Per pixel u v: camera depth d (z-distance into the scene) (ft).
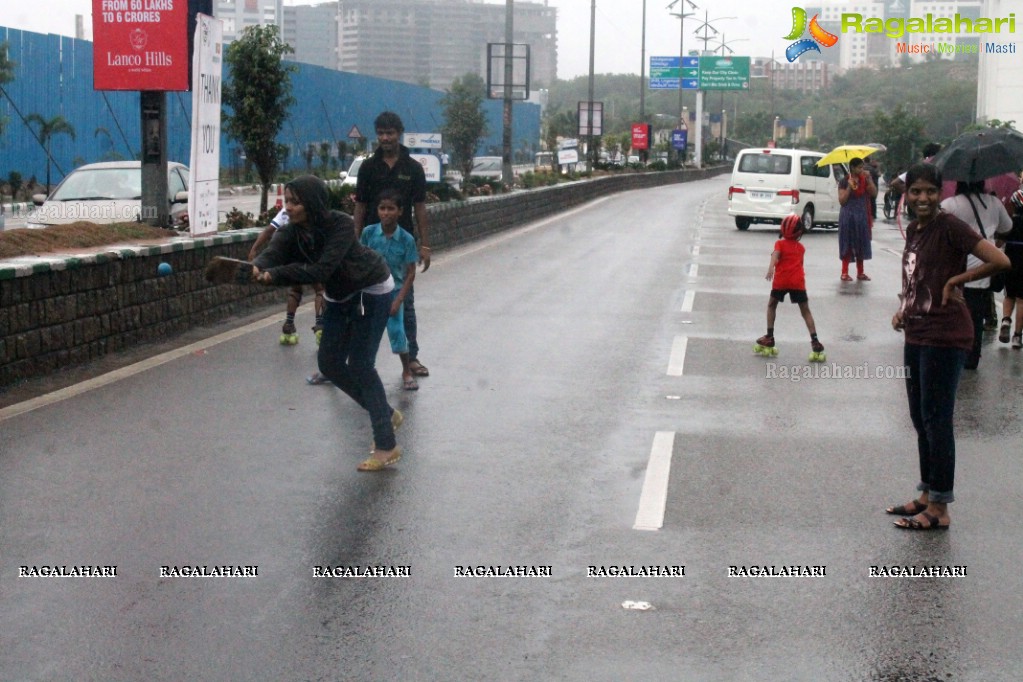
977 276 18.61
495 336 38.06
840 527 19.25
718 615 15.58
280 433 25.02
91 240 36.04
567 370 32.55
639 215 107.34
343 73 180.86
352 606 15.85
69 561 17.39
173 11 42.93
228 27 435.53
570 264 61.21
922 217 19.13
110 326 33.68
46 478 21.47
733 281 54.60
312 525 19.12
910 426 26.43
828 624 15.30
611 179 153.48
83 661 14.15
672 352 35.68
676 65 269.44
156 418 26.14
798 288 34.37
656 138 384.88
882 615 15.60
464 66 541.75
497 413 27.25
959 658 14.29
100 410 26.81
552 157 213.25
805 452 24.04
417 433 25.25
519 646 14.58
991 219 29.60
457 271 56.85
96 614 15.55
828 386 30.81
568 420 26.63
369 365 22.31
